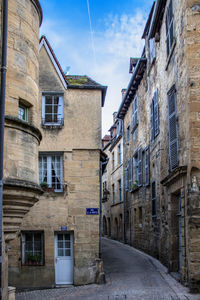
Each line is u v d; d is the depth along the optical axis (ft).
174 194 43.60
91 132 46.96
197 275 33.55
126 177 85.81
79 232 44.50
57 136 46.44
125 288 38.14
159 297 32.86
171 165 42.47
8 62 26.53
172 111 42.78
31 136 27.66
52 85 47.52
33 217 44.34
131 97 80.23
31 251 44.11
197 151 34.81
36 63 30.09
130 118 82.94
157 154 54.65
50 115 47.19
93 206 45.27
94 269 43.80
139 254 63.98
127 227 83.87
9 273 42.73
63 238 44.93
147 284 39.17
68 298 35.76
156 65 55.57
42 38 48.26
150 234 61.46
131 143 80.79
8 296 27.35
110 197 109.50
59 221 44.50
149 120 61.98
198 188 34.53
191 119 35.22
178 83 40.22
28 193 26.32
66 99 47.44
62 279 43.96
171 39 43.70
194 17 36.81
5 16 25.59
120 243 86.94
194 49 36.32
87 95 47.88
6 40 25.38
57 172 46.14
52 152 46.21
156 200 55.88
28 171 26.78
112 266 52.85
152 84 59.11
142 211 67.51
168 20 45.24
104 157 49.26
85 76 51.44
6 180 24.49
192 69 35.94
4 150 24.97
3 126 24.13
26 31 28.50
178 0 40.14
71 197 45.16
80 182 45.65
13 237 27.04
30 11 29.27
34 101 29.14
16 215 26.32
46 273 43.16
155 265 50.01
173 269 42.93
